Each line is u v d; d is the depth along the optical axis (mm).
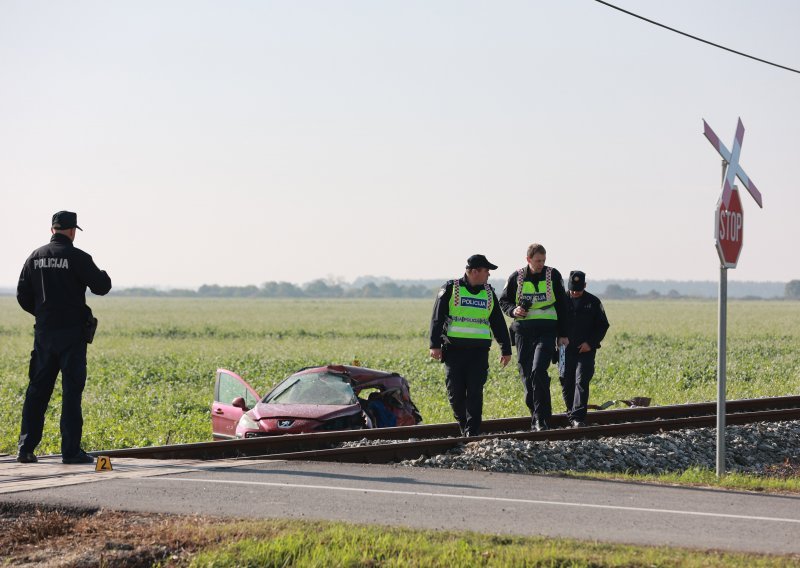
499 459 40688
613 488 33750
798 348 152250
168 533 25812
